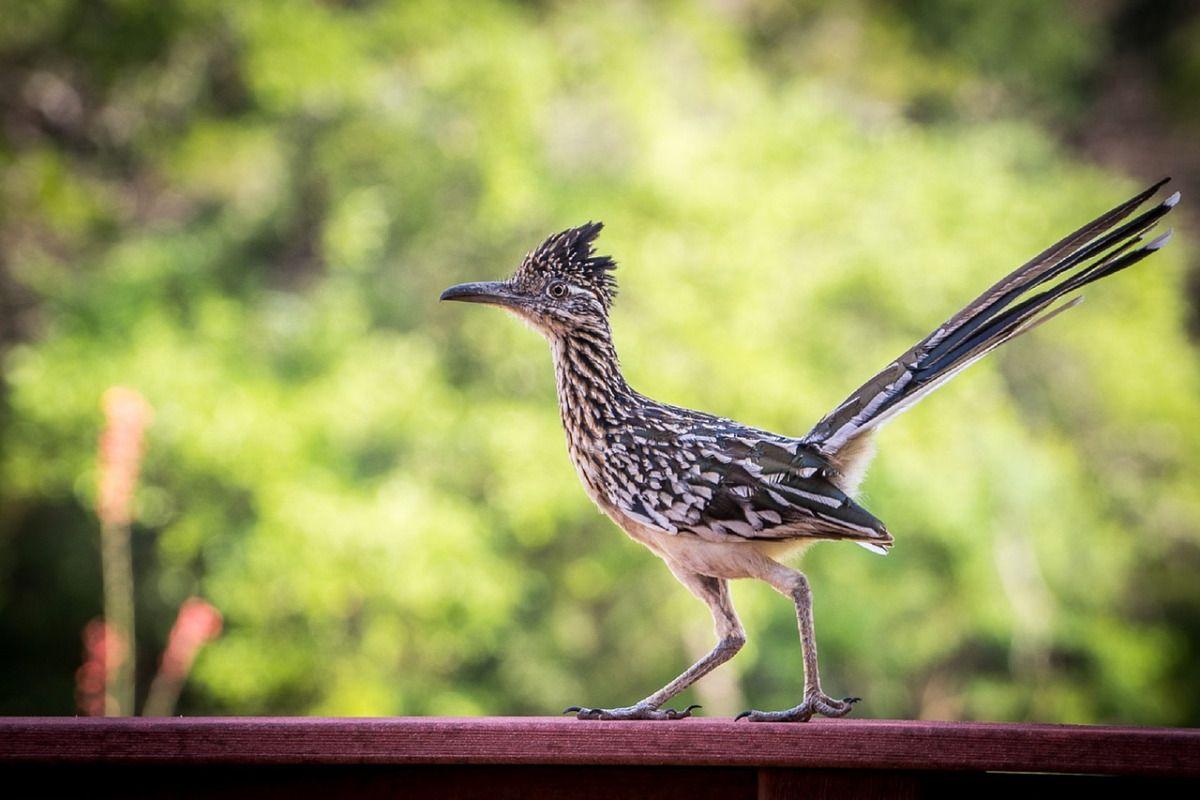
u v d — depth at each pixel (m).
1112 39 22.75
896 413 4.98
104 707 8.87
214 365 14.82
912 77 20.33
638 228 15.38
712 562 5.04
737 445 5.09
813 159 16.06
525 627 15.88
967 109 21.09
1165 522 18.03
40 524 17.20
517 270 5.71
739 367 14.48
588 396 5.40
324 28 16.14
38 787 4.02
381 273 16.28
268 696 15.20
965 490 15.30
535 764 3.93
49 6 16.98
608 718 4.80
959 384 15.51
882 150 16.52
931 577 15.77
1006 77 20.83
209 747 3.87
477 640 15.15
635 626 16.27
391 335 15.88
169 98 18.03
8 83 17.70
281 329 15.86
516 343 15.55
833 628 15.25
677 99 17.52
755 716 4.51
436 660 15.06
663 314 14.73
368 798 4.02
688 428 5.22
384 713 14.42
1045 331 16.89
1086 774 3.81
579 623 16.27
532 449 14.71
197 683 15.25
